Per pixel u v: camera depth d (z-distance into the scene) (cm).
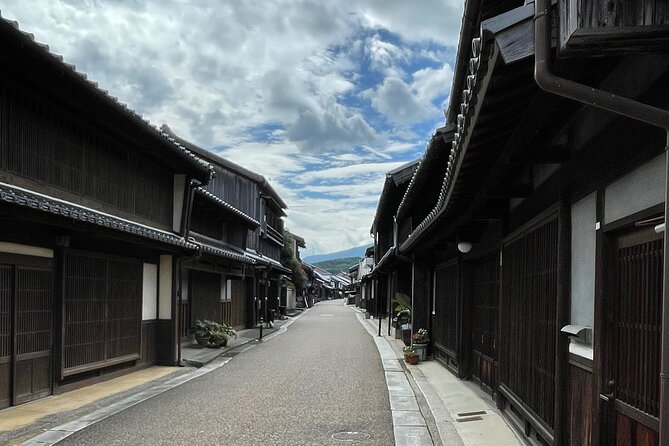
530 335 641
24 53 734
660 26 259
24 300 876
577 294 497
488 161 543
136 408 890
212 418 825
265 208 3319
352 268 7994
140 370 1288
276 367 1379
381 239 3033
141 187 1269
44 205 749
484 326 1014
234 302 2452
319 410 884
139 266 1280
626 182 387
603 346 429
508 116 404
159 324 1389
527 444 648
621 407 406
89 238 1062
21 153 840
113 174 1138
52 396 943
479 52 322
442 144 892
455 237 1063
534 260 629
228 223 2334
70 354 988
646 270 376
